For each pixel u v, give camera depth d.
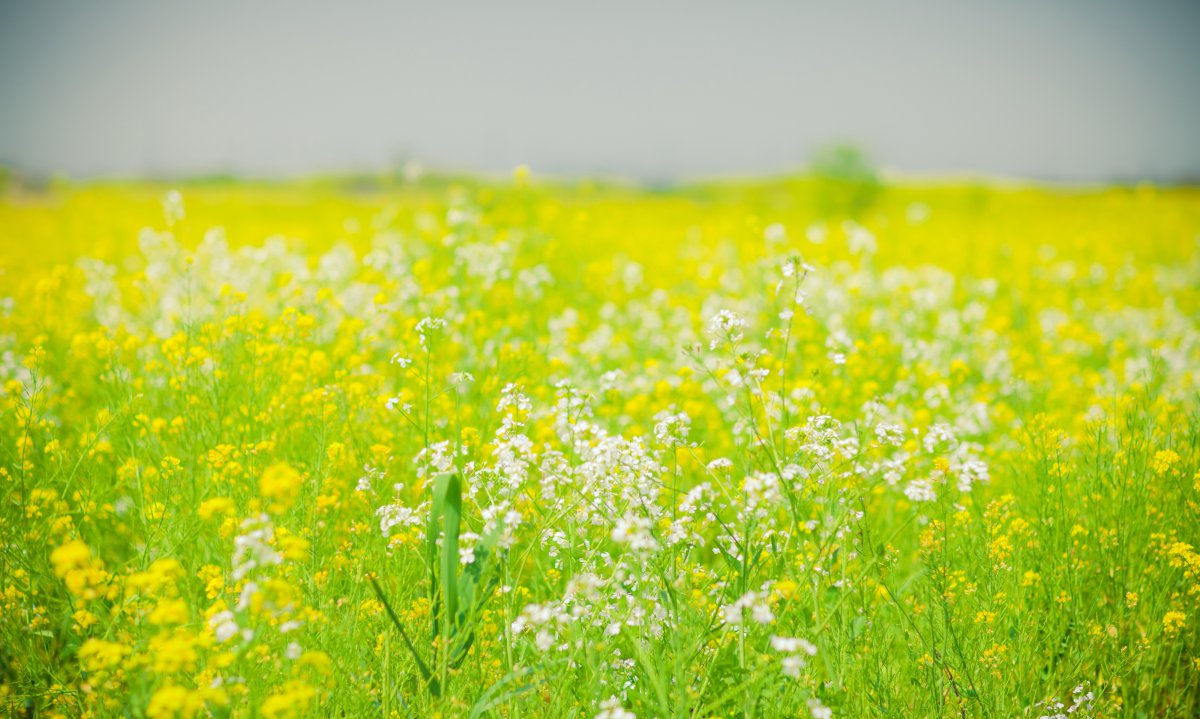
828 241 14.44
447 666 2.95
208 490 3.91
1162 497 4.08
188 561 3.62
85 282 8.99
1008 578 3.70
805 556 3.15
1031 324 10.07
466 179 19.81
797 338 6.93
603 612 2.96
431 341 4.18
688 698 2.74
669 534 3.13
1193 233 20.72
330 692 2.81
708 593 3.10
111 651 2.40
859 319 8.91
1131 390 5.52
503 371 5.36
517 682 2.93
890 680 3.16
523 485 3.35
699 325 8.54
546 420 4.71
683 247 16.75
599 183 31.02
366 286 7.48
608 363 6.78
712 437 5.16
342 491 3.96
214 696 2.19
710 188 44.31
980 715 3.11
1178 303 12.55
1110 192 40.62
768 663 2.67
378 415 4.77
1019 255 15.43
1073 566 3.81
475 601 3.01
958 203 33.62
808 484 3.25
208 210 24.81
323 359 4.80
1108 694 3.44
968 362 7.79
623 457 3.12
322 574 3.44
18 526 3.50
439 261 8.20
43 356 4.64
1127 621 3.64
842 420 5.10
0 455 4.33
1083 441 4.75
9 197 33.12
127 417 4.44
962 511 3.90
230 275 8.21
